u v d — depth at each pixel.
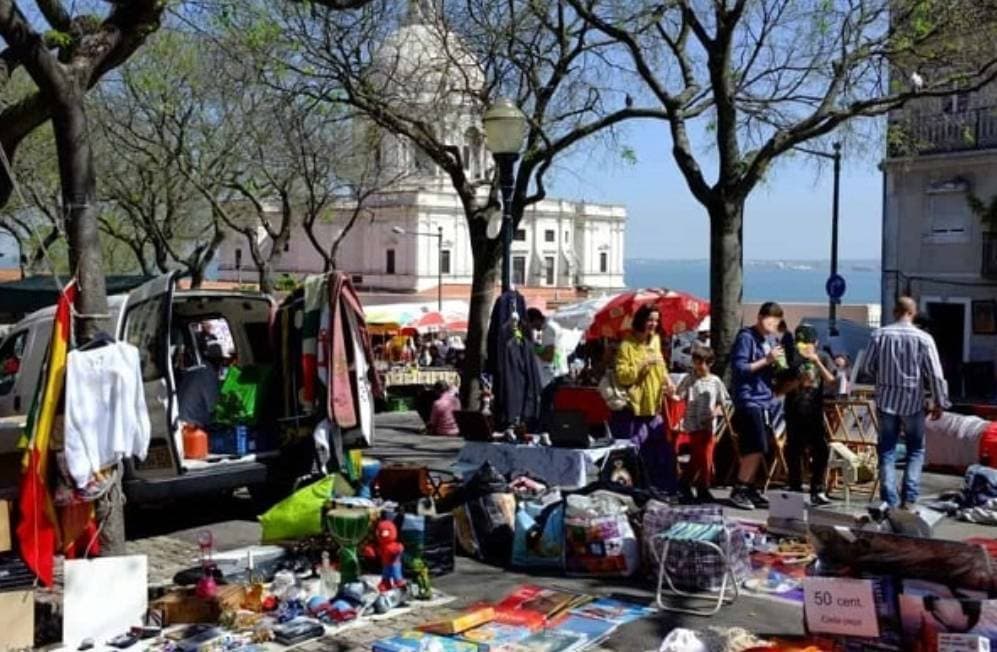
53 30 6.99
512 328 10.97
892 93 13.95
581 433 9.95
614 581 7.29
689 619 6.45
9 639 5.86
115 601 6.18
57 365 6.24
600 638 6.12
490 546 7.90
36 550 6.02
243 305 10.31
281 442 9.51
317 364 9.15
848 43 13.56
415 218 80.25
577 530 7.46
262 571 7.13
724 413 10.34
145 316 8.59
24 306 20.27
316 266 85.94
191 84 24.66
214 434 9.39
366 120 20.27
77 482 6.17
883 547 5.51
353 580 6.96
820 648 5.55
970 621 5.22
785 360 9.76
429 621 6.46
